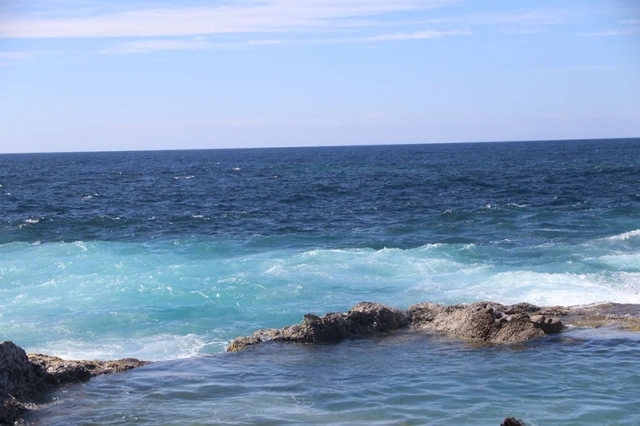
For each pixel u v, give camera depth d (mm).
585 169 76500
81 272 20234
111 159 180875
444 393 10125
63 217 37812
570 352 12008
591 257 21750
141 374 11172
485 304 14344
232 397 10062
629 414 9180
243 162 137875
